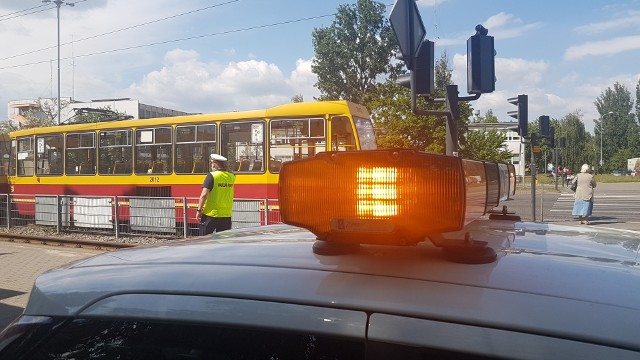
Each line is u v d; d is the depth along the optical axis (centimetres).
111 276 154
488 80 556
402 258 136
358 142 1223
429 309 111
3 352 145
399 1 557
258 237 191
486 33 557
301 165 144
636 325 101
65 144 1641
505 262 133
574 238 172
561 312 105
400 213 131
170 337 133
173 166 1418
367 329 113
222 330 127
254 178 1293
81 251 1240
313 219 142
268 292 129
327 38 6284
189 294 136
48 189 1675
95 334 140
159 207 1354
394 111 2147
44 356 143
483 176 175
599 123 10488
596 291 114
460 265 130
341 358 113
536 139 1639
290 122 1266
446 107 561
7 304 735
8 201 1655
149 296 140
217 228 972
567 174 5359
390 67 6253
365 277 127
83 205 1473
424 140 2134
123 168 1510
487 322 106
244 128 1319
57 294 151
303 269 136
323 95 6359
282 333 121
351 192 136
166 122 1434
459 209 127
